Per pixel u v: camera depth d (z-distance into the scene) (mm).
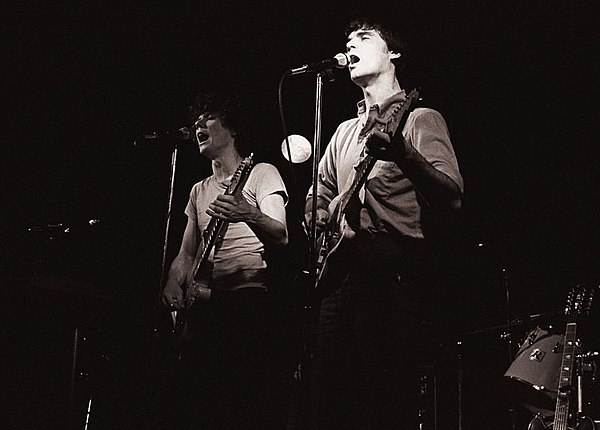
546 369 3725
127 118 4746
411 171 2219
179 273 3355
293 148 3916
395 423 2238
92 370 3473
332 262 2451
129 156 4711
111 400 3375
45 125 4715
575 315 3814
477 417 3912
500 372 3996
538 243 4195
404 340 2275
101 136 4758
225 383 3152
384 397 2258
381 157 2186
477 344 3990
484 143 4324
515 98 4250
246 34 4598
